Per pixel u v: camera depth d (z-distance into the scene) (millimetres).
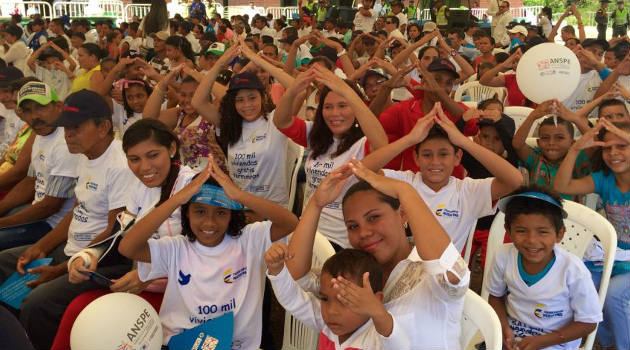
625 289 2807
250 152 3619
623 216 3125
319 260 2301
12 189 3867
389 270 1942
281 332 3338
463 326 1960
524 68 3438
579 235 2816
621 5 16562
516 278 2467
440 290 1719
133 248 2217
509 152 3686
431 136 2648
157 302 2535
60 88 8320
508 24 12969
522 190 2420
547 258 2414
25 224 3447
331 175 2002
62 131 3445
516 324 2523
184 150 4137
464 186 2723
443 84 3912
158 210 2195
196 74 4145
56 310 2670
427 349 1758
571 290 2375
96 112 2889
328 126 3182
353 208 1897
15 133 4934
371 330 1813
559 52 3344
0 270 3111
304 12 18016
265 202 2264
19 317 2727
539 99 3430
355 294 1645
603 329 2928
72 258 2449
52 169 3402
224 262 2338
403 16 14219
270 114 3650
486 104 3994
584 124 3459
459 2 13648
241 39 3662
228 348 2217
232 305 2330
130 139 2480
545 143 3543
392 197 1870
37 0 20906
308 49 9695
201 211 2264
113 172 2900
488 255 2846
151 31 12219
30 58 8414
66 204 3529
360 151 3137
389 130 3904
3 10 20078
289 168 3902
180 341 2268
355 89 3807
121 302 2090
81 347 2031
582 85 5738
